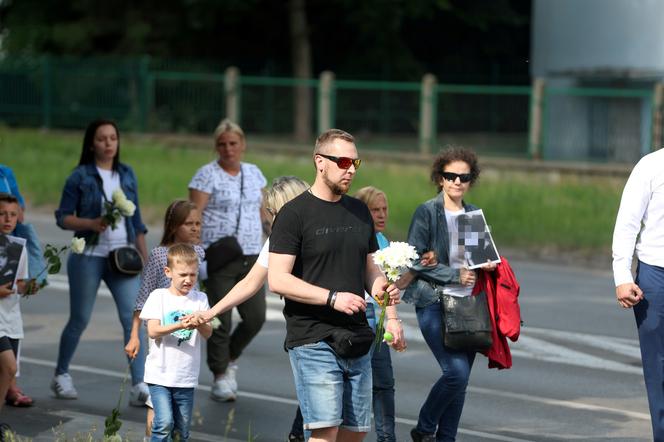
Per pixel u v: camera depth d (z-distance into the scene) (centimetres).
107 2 12156
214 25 12062
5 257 2167
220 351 2661
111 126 2625
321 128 9019
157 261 2319
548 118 7925
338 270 1747
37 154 8856
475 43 13588
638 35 8725
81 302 2606
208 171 2709
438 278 2117
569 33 9162
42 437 2266
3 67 10488
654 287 2078
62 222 2583
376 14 11844
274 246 1744
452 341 2097
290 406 2658
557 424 2553
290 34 12481
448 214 2155
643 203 2081
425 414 2156
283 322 3672
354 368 1756
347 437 1778
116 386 2792
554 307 4075
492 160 7912
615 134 7650
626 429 2520
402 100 8725
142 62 9856
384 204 2309
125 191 2653
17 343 2281
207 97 9594
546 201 6831
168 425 2050
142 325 2606
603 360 3225
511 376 3019
